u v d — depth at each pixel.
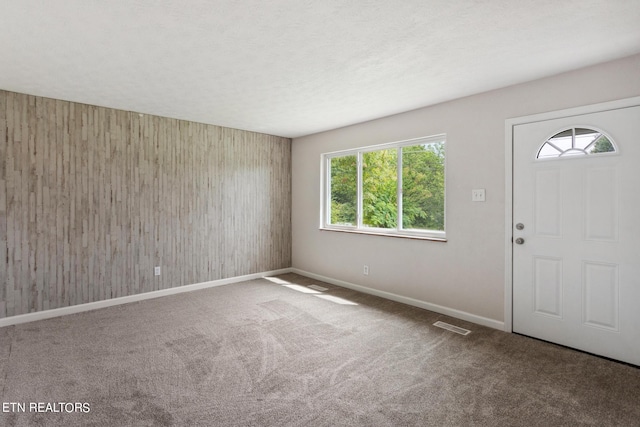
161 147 4.11
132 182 3.90
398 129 3.92
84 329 3.06
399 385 2.16
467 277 3.31
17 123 3.20
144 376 2.25
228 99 3.39
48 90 3.14
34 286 3.31
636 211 2.37
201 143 4.46
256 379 2.22
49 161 3.38
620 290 2.45
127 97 3.35
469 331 3.04
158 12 1.83
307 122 4.38
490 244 3.14
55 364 2.40
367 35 2.09
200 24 1.96
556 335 2.76
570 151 2.66
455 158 3.38
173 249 4.23
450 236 3.44
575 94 2.62
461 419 1.83
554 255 2.76
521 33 2.06
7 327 3.12
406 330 3.06
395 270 3.96
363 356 2.56
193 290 4.41
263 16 1.88
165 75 2.75
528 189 2.89
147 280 4.04
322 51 2.32
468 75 2.74
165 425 1.77
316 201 5.09
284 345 2.74
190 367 2.37
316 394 2.05
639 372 2.31
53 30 2.02
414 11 1.83
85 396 2.02
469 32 2.05
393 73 2.71
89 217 3.62
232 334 2.96
